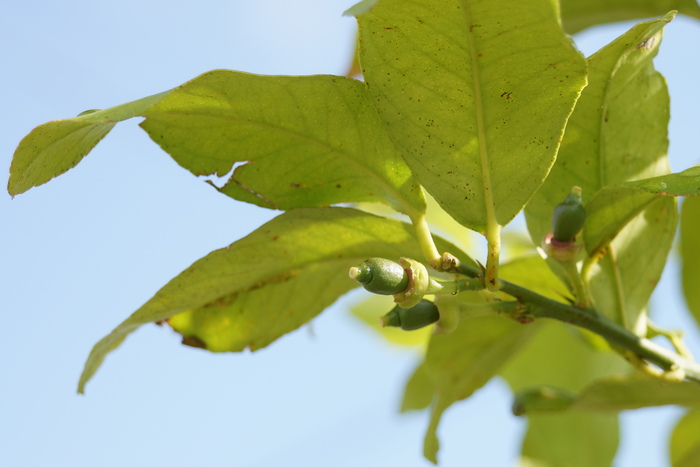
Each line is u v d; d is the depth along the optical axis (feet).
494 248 2.03
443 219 2.43
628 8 2.42
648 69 2.12
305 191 2.11
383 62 1.99
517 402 2.28
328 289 2.20
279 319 2.22
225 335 2.22
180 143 2.08
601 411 2.26
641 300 2.15
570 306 2.10
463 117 2.01
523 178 2.02
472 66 1.98
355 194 2.11
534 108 2.00
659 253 2.15
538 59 1.97
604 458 2.49
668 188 1.99
